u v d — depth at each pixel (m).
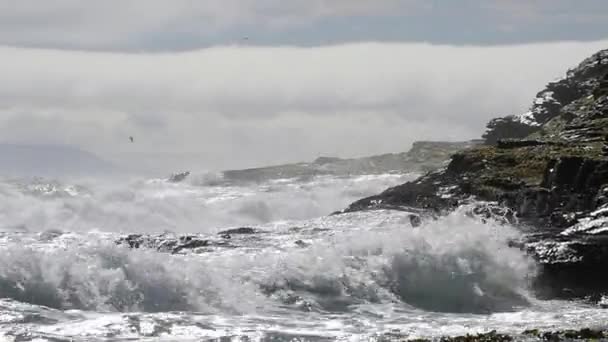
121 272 69.06
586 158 108.31
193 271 72.50
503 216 103.88
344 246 83.25
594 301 84.62
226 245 88.06
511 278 84.81
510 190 112.56
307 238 93.31
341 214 112.00
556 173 108.88
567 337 62.41
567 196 105.88
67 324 61.78
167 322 64.25
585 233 94.19
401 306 76.94
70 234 86.25
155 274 70.12
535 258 88.06
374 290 78.12
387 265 80.81
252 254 82.12
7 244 73.75
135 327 62.47
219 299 70.88
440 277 81.88
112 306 67.19
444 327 68.50
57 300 66.12
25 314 62.34
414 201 117.56
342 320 70.00
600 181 106.12
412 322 70.56
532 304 81.81
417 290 80.44
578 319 73.50
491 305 80.44
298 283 75.69
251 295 72.81
